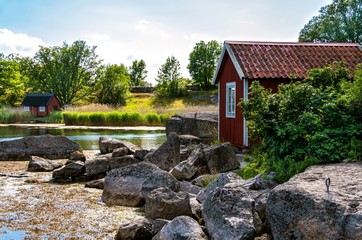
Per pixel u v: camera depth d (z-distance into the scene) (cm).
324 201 629
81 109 4938
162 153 1470
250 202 747
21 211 1020
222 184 976
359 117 1016
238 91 1772
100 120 4300
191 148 1739
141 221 820
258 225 746
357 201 621
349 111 1021
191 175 1288
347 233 581
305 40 5941
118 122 4253
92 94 8475
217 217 745
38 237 826
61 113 5125
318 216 624
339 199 628
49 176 1520
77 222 932
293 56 1811
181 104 6750
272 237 718
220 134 2003
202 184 1186
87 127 4044
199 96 7306
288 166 976
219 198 780
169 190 901
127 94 7462
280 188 702
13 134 3222
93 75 8050
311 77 1209
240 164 1429
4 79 7594
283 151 1012
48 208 1052
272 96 1088
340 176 779
